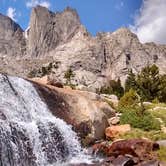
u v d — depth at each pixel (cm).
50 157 2334
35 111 2759
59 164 2255
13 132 2122
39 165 2212
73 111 2952
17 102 2652
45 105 2902
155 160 2034
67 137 2600
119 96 8775
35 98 2855
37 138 2297
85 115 2923
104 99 3772
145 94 6219
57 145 2464
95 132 2875
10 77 2764
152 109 3909
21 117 2559
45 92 2992
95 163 2130
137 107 3762
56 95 3025
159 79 6359
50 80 3416
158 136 2808
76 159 2411
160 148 2370
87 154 2538
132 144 2217
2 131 2039
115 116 3369
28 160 2150
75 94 3158
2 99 2548
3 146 2008
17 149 2100
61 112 2908
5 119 2305
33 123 2431
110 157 2178
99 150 2481
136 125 3094
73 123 2809
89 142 2766
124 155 2161
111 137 2892
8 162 2012
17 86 2769
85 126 2855
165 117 3444
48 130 2466
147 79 6291
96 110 3023
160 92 6259
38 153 2253
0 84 2616
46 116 2806
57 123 2602
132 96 4416
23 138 2178
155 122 3130
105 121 3059
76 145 2641
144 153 2195
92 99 3328
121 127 2934
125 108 3744
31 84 2919
